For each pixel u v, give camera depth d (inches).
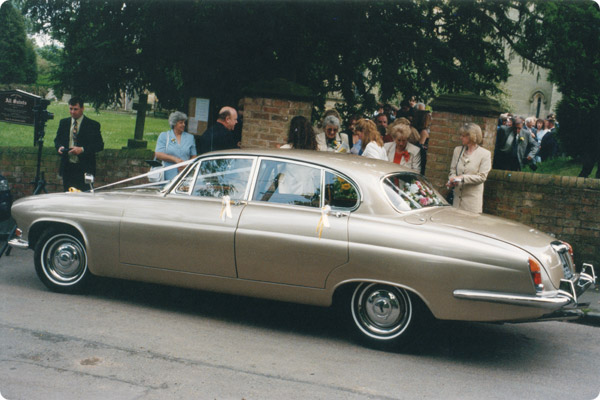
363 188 220.2
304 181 229.1
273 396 172.7
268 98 386.6
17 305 246.8
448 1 412.8
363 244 211.9
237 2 374.6
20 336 211.6
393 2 394.9
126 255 249.0
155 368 189.8
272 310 262.7
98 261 254.8
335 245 215.2
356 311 218.2
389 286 212.5
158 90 477.1
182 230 237.6
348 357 208.4
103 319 235.6
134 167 443.5
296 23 390.3
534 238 213.8
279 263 223.5
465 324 258.8
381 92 436.1
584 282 227.1
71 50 437.4
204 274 236.8
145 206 247.9
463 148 331.6
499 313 199.3
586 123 665.0
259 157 239.3
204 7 380.5
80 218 255.9
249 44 417.7
